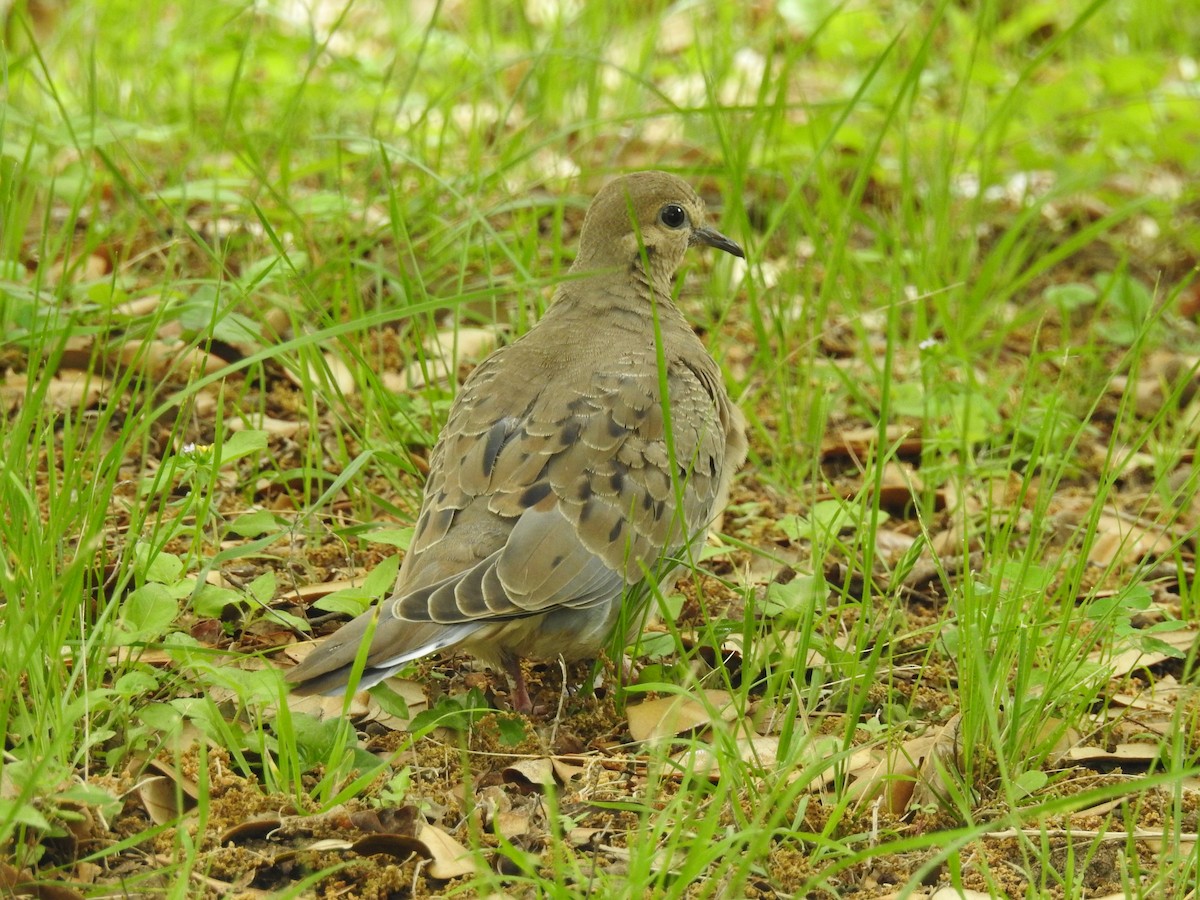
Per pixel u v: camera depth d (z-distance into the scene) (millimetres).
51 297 12328
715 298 14375
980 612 8617
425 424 11922
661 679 9172
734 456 10125
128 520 10359
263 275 10312
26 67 16109
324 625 9641
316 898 7281
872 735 8672
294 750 7742
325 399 10938
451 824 7898
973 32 19234
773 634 9188
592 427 9008
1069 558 11273
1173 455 11133
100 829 7430
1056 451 12164
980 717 8367
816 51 19359
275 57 17062
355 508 10977
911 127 17641
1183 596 10227
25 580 8203
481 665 9555
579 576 8617
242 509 10875
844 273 14141
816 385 13227
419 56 14336
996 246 15586
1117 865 7734
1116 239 16750
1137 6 21219
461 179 14055
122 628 8391
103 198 14977
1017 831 7082
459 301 8828
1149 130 18234
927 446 12250
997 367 14273
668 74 18141
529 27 17891
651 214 10508
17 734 7773
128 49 17688
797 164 16375
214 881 7305
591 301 10289
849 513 9844
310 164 13883
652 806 8031
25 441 8742
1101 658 9086
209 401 12070
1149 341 14234
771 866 7574
